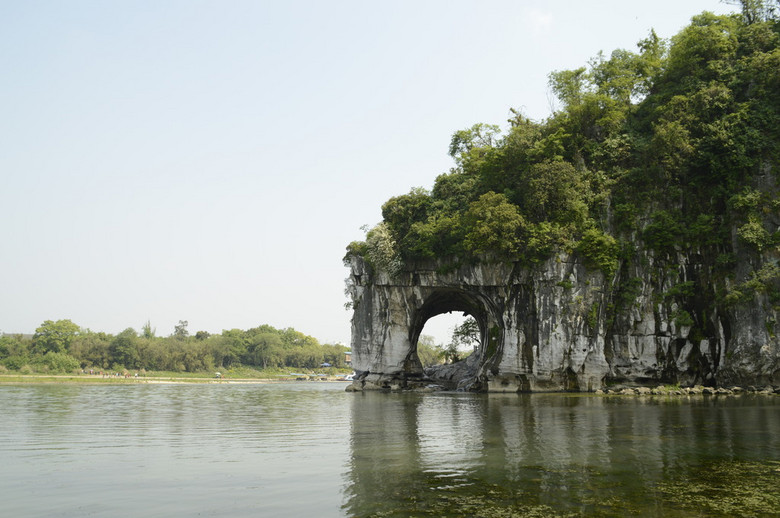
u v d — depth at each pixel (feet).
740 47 189.16
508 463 61.36
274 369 505.66
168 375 413.80
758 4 200.03
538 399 148.66
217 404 152.35
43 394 198.18
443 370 262.88
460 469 58.75
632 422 93.71
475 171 229.86
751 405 121.70
